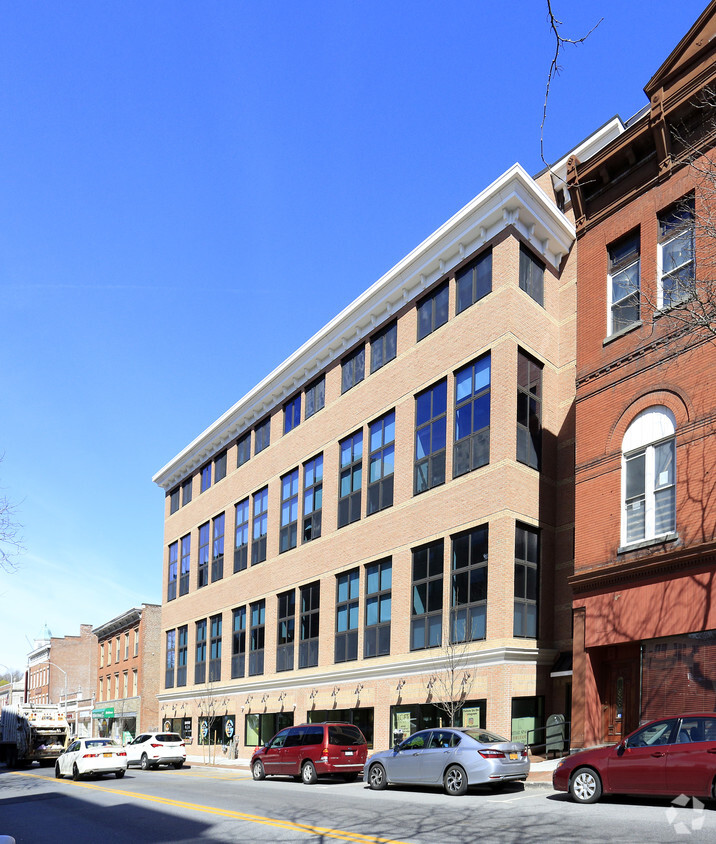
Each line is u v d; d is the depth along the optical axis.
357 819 14.26
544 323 27.14
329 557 32.53
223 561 42.91
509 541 23.97
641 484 19.22
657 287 19.75
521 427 25.34
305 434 36.06
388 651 28.00
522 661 23.66
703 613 16.97
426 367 28.62
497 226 26.62
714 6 19.19
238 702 38.84
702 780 12.73
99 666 67.50
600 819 12.54
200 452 47.12
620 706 19.20
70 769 30.25
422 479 27.91
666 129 20.03
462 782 17.44
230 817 15.61
